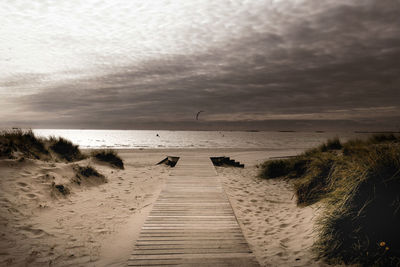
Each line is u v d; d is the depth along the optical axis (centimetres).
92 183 704
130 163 1396
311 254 300
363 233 282
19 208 443
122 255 332
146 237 340
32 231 380
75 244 357
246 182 816
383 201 290
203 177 721
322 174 557
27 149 754
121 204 561
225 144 4262
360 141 866
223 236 345
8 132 806
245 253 302
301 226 396
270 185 764
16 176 556
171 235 346
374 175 314
